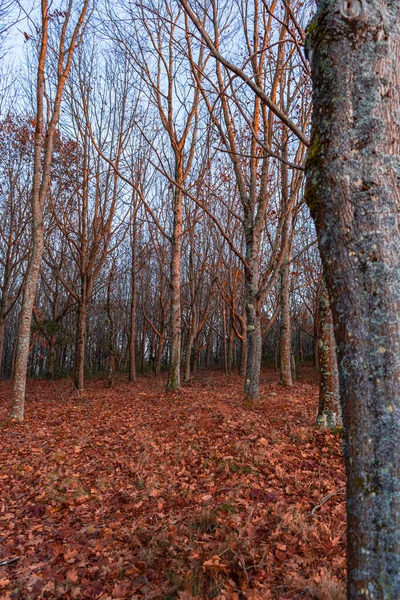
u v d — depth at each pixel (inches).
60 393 622.5
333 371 273.6
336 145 68.6
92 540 151.9
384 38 68.1
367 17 67.3
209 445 250.4
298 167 145.6
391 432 63.1
